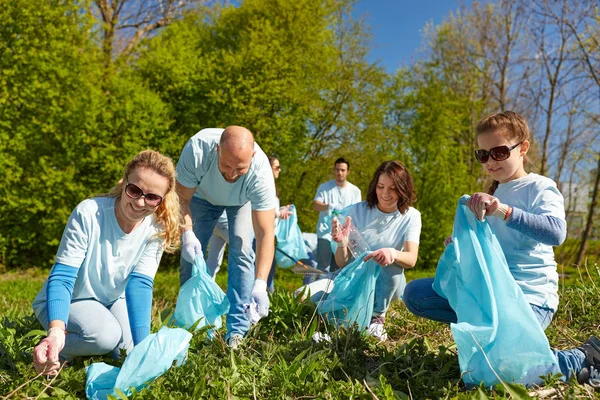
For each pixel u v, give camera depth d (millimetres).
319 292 4254
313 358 3057
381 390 2738
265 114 14906
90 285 3049
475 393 2545
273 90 14180
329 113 15781
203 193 3984
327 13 15781
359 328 3992
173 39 15781
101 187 13641
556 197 2900
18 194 12875
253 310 3414
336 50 15836
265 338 3842
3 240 12930
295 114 15062
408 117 17469
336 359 3088
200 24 17891
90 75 13797
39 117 13328
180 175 3840
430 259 17703
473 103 20203
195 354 3203
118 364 3045
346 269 4055
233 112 14602
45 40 13172
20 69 13031
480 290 2811
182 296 3916
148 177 2820
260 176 3686
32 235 13258
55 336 2611
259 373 2914
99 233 2961
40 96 13148
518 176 3080
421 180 17469
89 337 2979
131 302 3066
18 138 12828
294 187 15258
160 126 13805
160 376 2777
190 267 4129
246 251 3902
